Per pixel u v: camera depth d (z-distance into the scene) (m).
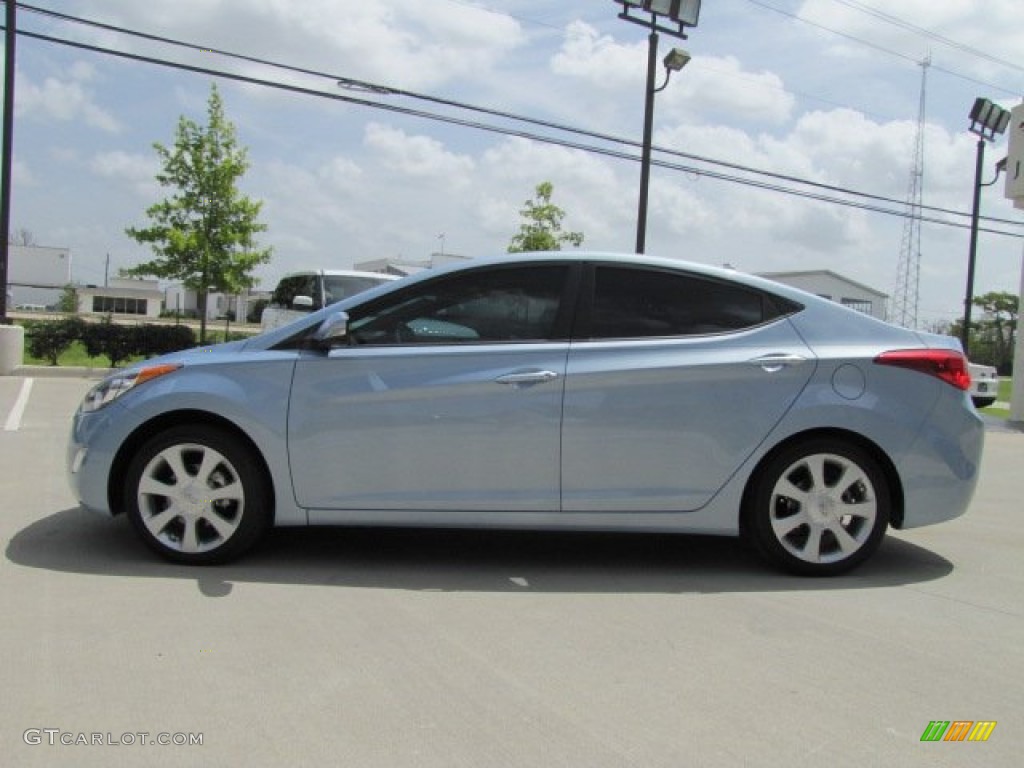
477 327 4.70
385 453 4.55
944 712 3.12
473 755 2.73
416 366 4.58
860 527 4.70
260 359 4.61
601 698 3.16
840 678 3.40
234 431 4.60
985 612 4.23
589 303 4.72
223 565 4.62
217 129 23.38
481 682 3.26
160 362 4.69
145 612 3.88
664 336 4.70
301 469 4.55
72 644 3.48
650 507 4.62
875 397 4.64
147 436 4.68
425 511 4.58
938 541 5.70
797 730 2.96
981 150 24.47
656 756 2.75
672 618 4.04
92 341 19.09
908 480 4.68
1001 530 6.09
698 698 3.18
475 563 4.86
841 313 4.84
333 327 4.47
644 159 17.80
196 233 22.81
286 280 15.28
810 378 4.63
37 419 10.31
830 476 4.71
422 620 3.91
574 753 2.76
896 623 4.04
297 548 5.03
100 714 2.92
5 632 3.58
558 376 4.56
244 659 3.40
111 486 4.64
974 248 24.95
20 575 4.33
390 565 4.77
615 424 4.57
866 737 2.92
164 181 23.20
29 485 6.41
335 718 2.94
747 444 4.60
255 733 2.82
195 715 2.93
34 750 2.67
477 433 4.55
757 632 3.88
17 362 16.95
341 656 3.46
